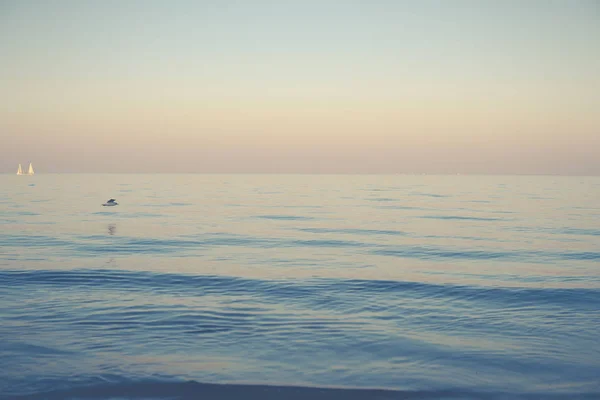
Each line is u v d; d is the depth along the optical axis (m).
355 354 12.58
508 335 14.09
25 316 15.47
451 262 26.31
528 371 11.55
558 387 10.76
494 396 10.38
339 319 15.56
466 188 139.38
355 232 40.19
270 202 78.19
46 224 43.97
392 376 11.29
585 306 17.27
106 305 16.89
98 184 159.88
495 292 19.19
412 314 16.23
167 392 10.51
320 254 28.97
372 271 23.53
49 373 11.24
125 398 10.28
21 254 27.72
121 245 31.95
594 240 35.19
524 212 60.16
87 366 11.64
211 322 15.08
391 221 49.06
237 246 32.19
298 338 13.72
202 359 12.16
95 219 49.09
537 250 30.61
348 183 183.88
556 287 20.00
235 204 73.31
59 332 13.96
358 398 10.31
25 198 84.19
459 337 13.91
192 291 19.27
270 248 31.34
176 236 36.94
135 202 76.38
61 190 115.81
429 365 11.90
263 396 10.40
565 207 68.44
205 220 49.22
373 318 15.72
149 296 18.33
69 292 18.81
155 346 12.99
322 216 54.38
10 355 12.20
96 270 22.98
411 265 25.31
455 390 10.62
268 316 15.79
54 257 26.77
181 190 118.69
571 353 12.66
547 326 14.93
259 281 21.06
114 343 13.16
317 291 19.38
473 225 45.44
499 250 30.62
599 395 10.40
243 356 12.38
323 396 10.40
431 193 110.06
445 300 18.09
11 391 10.43
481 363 12.02
